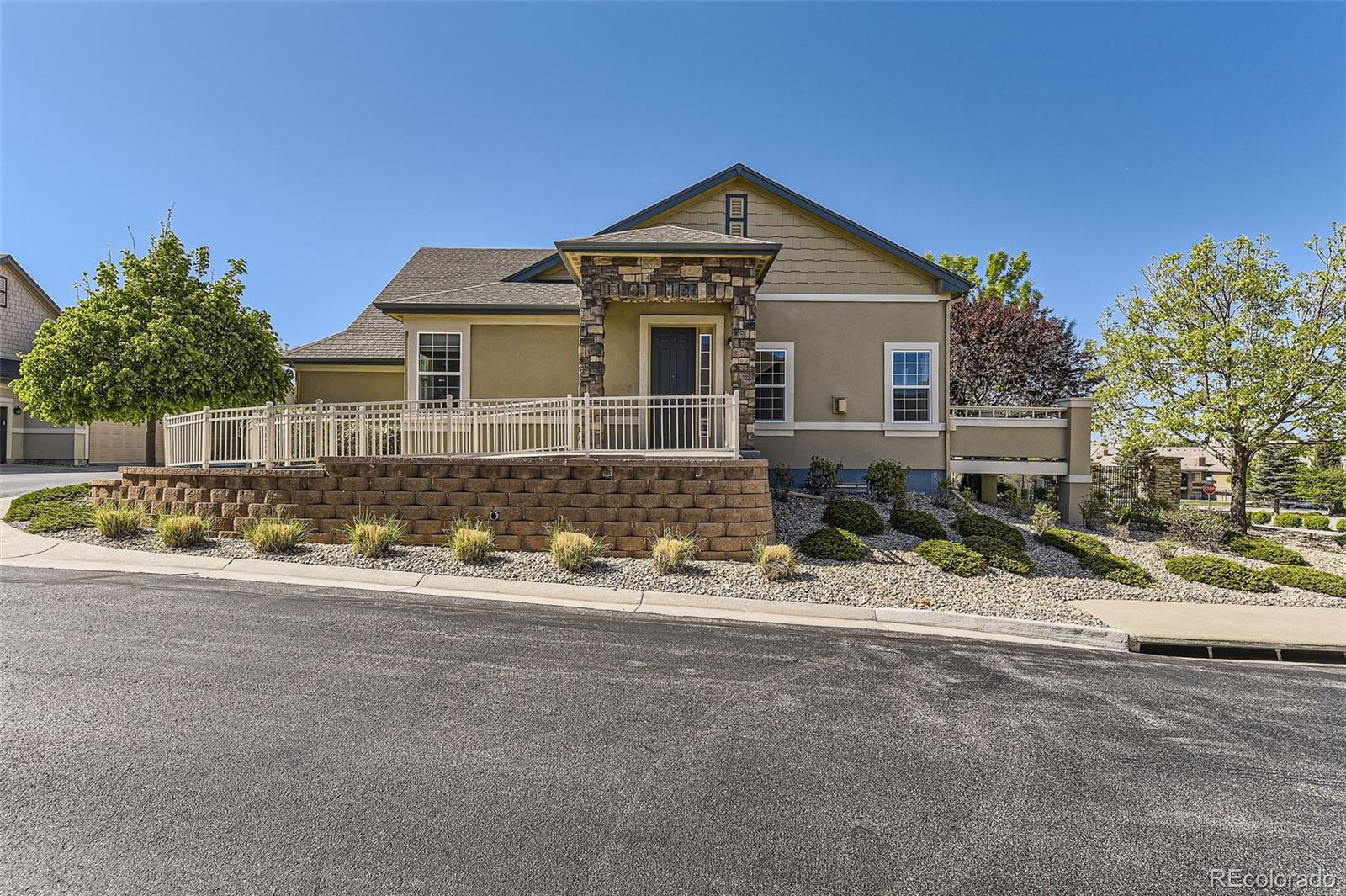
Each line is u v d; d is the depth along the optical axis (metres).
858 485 14.31
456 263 19.00
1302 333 13.92
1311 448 15.12
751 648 6.23
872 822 3.41
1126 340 15.73
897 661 6.04
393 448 10.48
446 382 14.52
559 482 9.80
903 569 9.34
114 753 3.84
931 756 4.16
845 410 14.50
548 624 6.68
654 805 3.48
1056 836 3.35
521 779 3.69
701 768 3.88
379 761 3.83
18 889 2.74
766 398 14.59
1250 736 4.66
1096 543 11.67
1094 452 23.05
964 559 9.46
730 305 13.98
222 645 5.67
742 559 9.59
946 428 14.51
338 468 10.04
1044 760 4.16
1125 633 7.32
